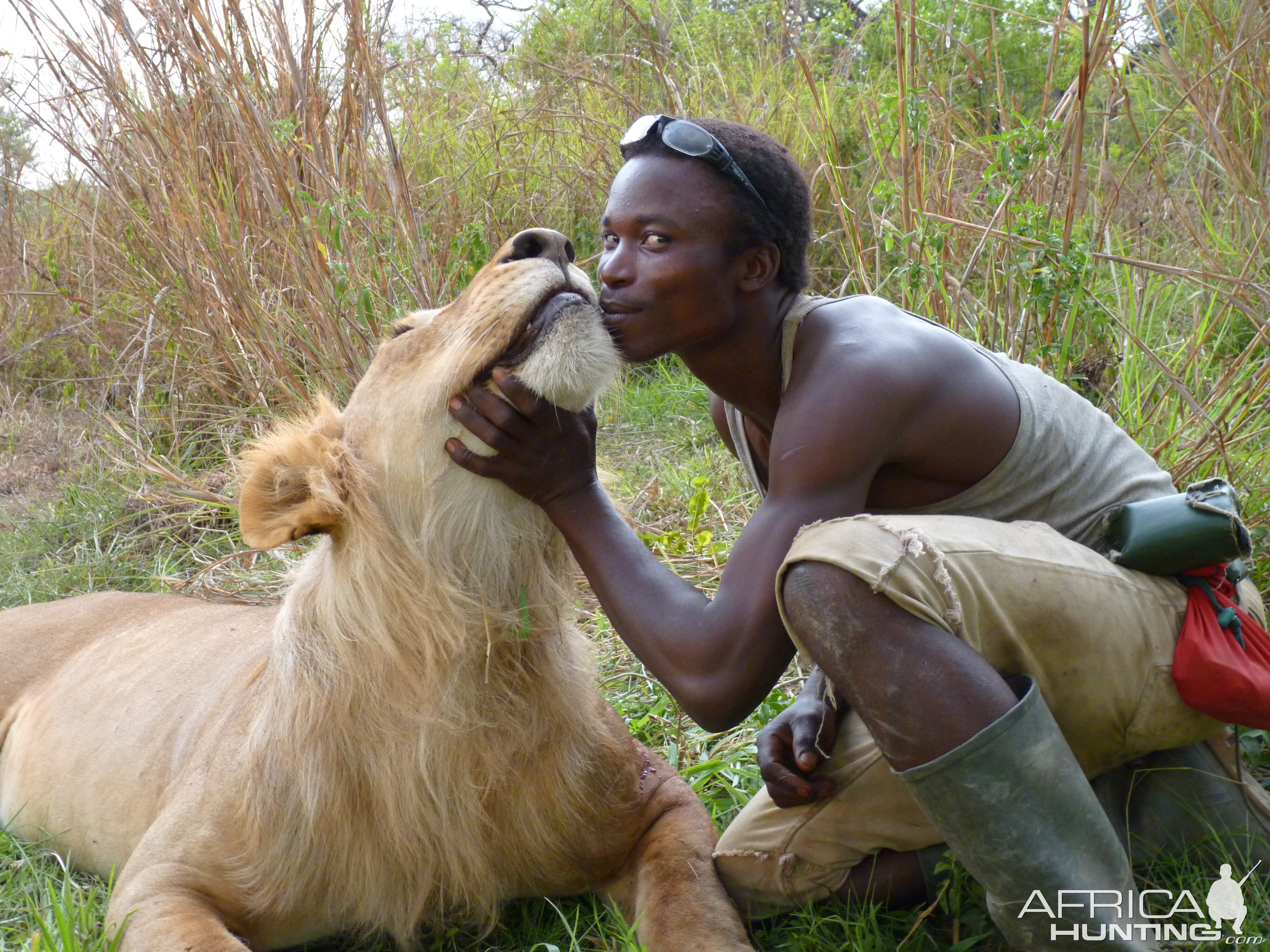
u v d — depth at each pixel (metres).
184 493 5.18
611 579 2.22
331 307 5.03
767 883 2.39
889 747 1.94
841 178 5.69
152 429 5.77
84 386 6.41
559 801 2.48
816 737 2.39
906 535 1.96
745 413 2.39
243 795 2.46
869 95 6.05
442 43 7.37
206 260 5.54
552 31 7.29
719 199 2.15
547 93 6.75
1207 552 2.15
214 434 5.65
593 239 6.30
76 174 6.46
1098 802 1.97
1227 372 3.83
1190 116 5.04
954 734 1.88
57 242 7.09
